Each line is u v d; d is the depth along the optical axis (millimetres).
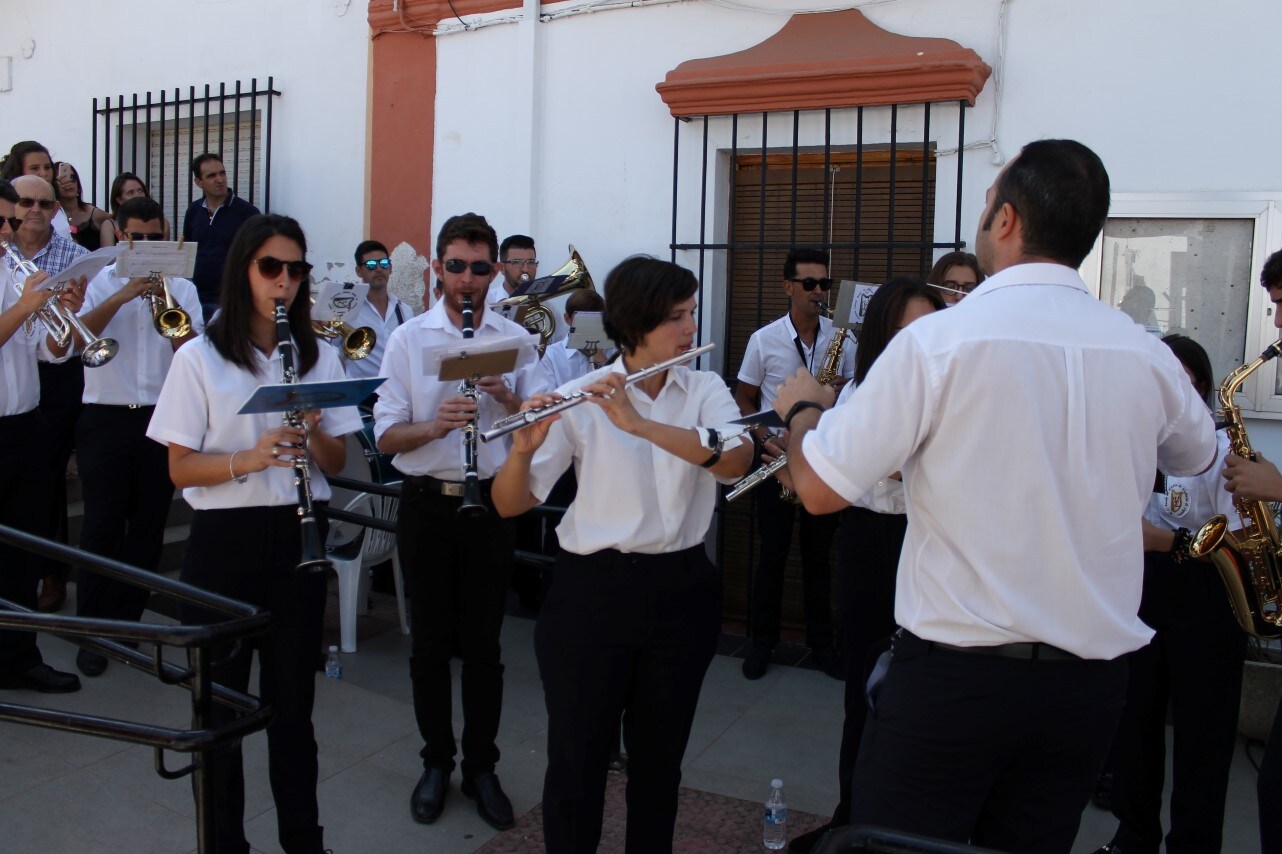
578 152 5934
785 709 4734
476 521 3596
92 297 4707
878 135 5277
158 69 7328
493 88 6129
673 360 2672
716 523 5980
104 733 2467
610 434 2773
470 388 3420
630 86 5770
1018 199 2078
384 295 6090
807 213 5766
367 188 6598
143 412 4699
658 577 2762
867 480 2018
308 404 2855
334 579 6492
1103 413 1972
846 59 5066
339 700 4605
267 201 6895
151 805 3641
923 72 4914
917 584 2109
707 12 5543
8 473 4262
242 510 3023
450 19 6207
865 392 2037
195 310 4910
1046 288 2045
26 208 4914
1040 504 1954
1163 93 4738
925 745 2045
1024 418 1947
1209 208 4656
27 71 7820
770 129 5488
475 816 3689
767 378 5246
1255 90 4590
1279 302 3211
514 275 5746
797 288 5113
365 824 3621
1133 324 2086
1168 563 3178
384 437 3586
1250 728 4422
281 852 3443
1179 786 3205
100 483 4637
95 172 7531
